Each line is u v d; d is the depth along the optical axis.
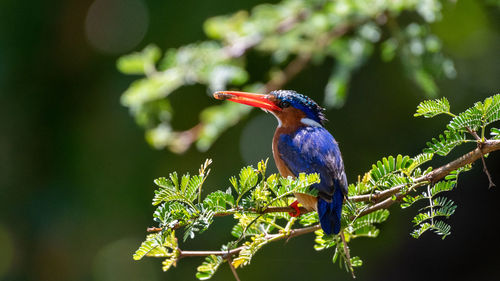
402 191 5.40
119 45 13.70
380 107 13.83
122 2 13.78
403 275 14.85
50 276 13.62
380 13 9.45
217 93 7.88
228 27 10.62
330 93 9.56
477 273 14.86
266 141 13.79
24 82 13.55
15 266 13.62
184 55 10.05
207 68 9.87
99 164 13.28
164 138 10.29
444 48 12.51
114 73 13.64
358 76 13.77
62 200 13.32
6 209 13.42
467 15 11.88
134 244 13.44
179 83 9.91
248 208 4.94
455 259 14.88
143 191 13.16
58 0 13.64
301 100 7.67
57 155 13.61
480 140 5.09
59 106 13.78
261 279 14.05
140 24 13.56
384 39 11.36
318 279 14.05
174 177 4.80
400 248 14.81
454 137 5.18
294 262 14.09
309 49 10.34
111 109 13.39
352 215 5.72
